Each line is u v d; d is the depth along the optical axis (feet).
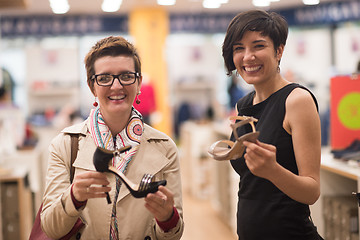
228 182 16.83
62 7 29.48
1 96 17.72
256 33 5.70
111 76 5.69
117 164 5.84
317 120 5.57
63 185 5.87
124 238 5.80
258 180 5.81
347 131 10.19
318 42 31.53
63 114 23.89
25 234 12.64
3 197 12.29
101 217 5.80
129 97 5.81
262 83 5.96
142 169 5.95
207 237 15.78
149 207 5.24
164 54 32.09
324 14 31.89
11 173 12.76
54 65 32.53
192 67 34.78
